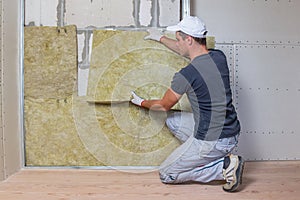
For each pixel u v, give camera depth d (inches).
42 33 110.5
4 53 102.3
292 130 121.8
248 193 91.5
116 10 110.4
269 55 120.5
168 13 111.4
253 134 122.1
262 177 104.9
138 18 110.9
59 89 111.8
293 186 96.8
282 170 112.0
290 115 122.6
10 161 105.0
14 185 96.3
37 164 112.6
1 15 99.9
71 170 110.8
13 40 108.0
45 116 112.1
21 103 111.7
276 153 122.6
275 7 119.3
